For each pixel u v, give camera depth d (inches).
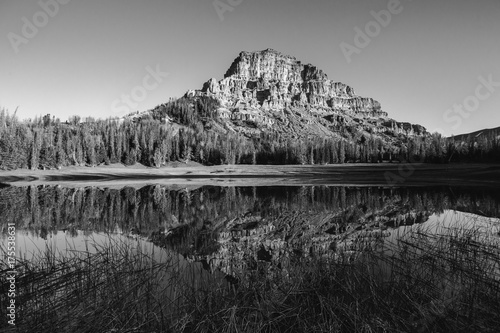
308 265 289.1
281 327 198.7
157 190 1625.2
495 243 377.1
